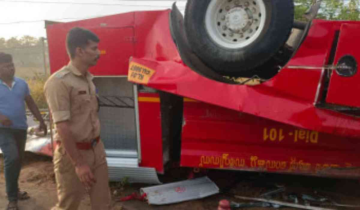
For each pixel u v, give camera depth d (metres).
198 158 3.70
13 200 3.65
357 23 2.79
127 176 4.04
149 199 3.70
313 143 3.43
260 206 3.67
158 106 3.73
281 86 3.07
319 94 2.96
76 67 2.49
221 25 3.38
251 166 3.61
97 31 3.83
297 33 3.93
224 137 3.62
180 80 3.28
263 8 3.12
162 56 3.65
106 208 2.71
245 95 3.12
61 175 2.58
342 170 3.40
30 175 4.75
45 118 6.75
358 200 3.73
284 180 4.27
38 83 12.18
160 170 3.86
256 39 3.13
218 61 3.29
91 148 2.58
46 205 3.86
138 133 3.84
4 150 3.61
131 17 3.77
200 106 3.63
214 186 3.94
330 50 2.99
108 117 4.11
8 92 3.67
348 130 2.89
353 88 2.84
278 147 3.54
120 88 4.02
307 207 3.56
